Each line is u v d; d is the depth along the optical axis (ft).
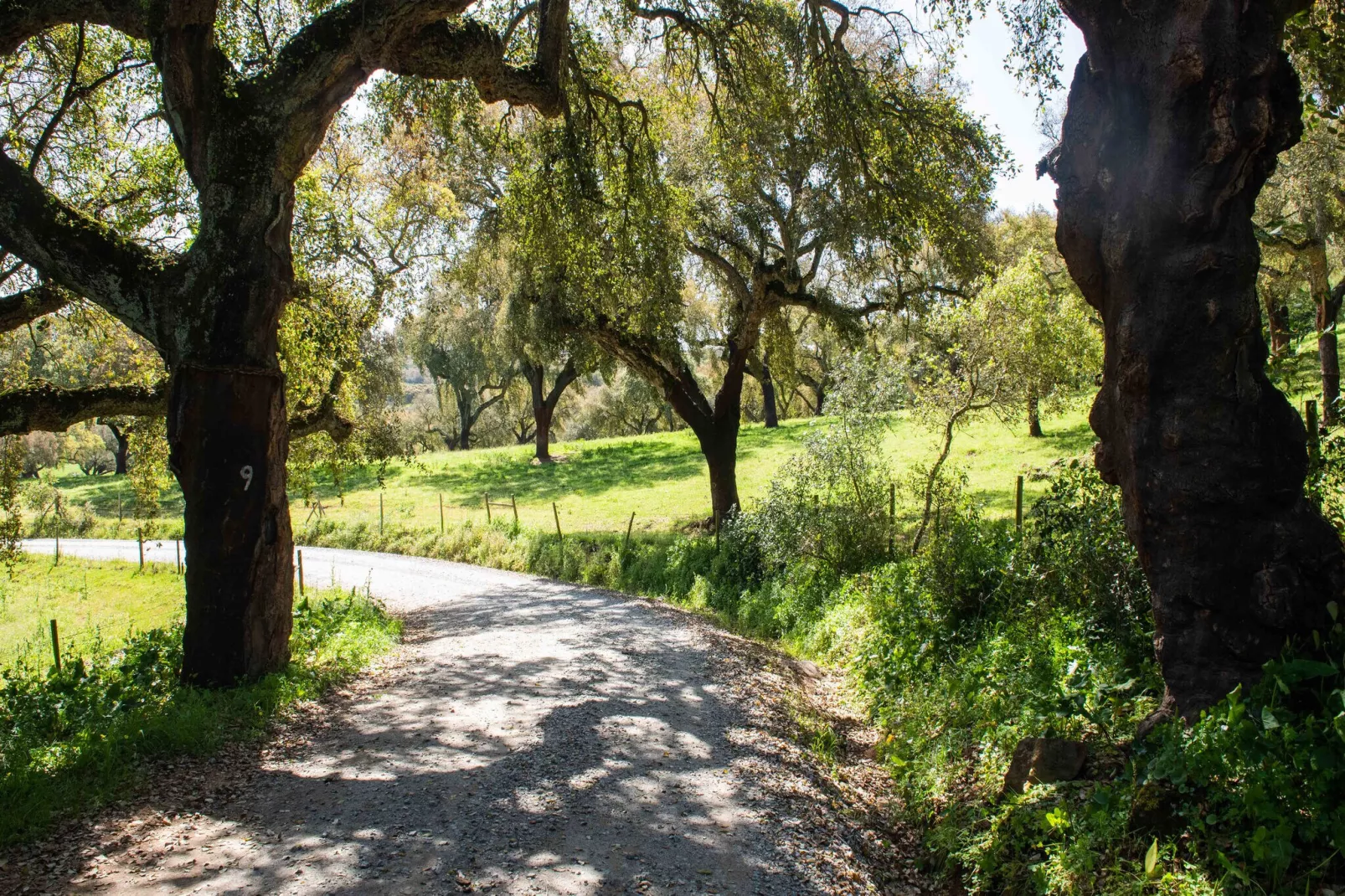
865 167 46.52
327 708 30.40
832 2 44.37
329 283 52.26
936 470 49.62
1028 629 28.19
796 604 48.19
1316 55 28.27
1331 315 56.75
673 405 76.84
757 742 26.37
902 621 35.35
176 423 30.99
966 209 55.36
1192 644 17.62
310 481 65.26
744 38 48.60
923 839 21.16
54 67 42.27
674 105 58.70
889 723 29.55
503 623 48.98
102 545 106.01
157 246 44.57
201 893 16.66
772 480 52.70
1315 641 16.24
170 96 30.25
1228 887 14.20
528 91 38.68
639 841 19.34
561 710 29.58
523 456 157.07
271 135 30.83
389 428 71.97
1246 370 17.19
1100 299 19.24
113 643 51.88
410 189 61.77
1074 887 15.99
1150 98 17.30
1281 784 14.58
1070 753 19.70
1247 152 16.49
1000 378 48.14
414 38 33.81
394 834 19.48
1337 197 55.36
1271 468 16.97
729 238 70.95
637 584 65.16
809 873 18.45
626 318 69.00
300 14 43.88
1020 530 35.12
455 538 87.71
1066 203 19.08
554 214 53.88
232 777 23.24
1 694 29.14
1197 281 17.12
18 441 48.67
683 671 35.37
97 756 23.41
